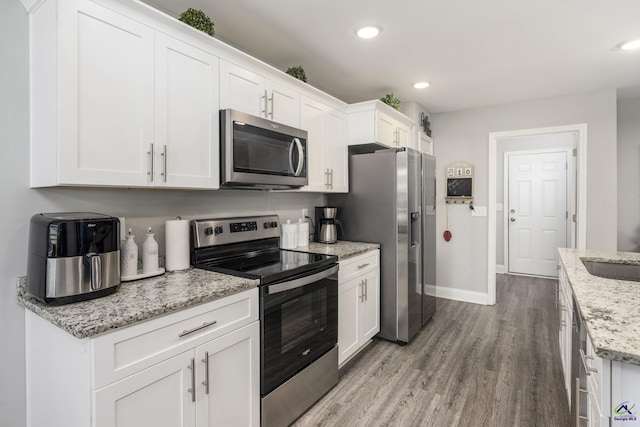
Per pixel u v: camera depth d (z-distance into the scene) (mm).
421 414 1906
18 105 1342
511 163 5395
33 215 1391
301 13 1956
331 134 2768
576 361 1391
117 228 1345
